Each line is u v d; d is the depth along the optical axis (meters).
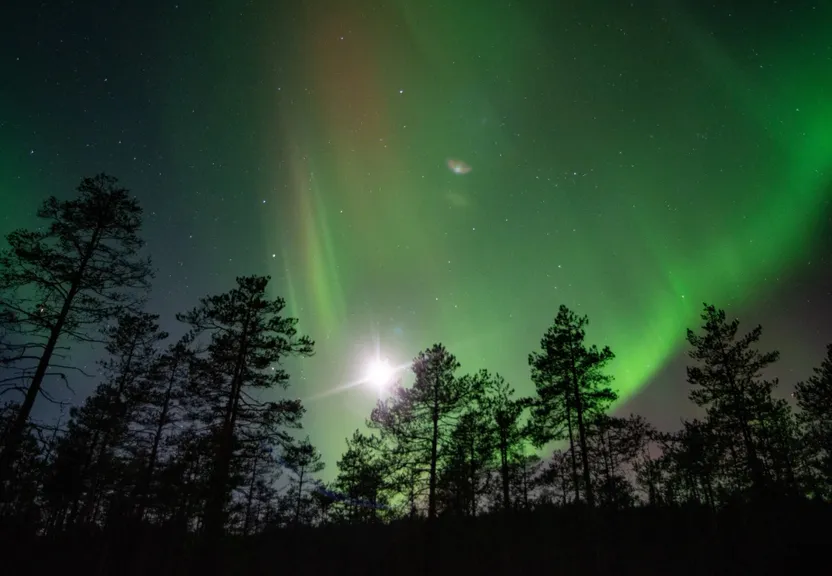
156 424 23.33
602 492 24.09
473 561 17.86
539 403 22.66
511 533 20.59
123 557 17.22
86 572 15.77
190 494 18.14
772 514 18.70
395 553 19.42
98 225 15.47
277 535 22.83
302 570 17.95
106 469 21.39
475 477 24.48
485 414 25.56
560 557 17.66
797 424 27.00
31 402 13.79
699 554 16.61
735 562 15.54
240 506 18.30
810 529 16.42
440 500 21.22
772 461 23.36
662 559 16.77
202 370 18.98
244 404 18.89
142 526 19.62
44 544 17.31
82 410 22.36
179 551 17.55
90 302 15.14
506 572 16.73
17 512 16.25
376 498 25.81
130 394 22.80
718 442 23.50
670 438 26.97
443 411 22.47
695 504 22.81
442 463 21.62
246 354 19.31
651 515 21.45
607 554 17.58
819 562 14.44
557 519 21.73
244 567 17.56
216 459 17.80
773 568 14.69
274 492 26.36
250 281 20.30
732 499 21.25
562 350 22.72
